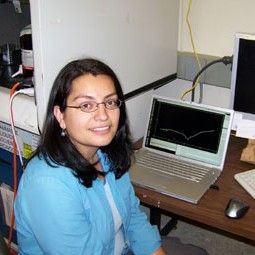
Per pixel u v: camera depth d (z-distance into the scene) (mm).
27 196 941
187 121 1423
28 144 1407
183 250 1278
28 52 1412
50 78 1128
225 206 1162
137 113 1594
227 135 1351
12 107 1325
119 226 1113
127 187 1155
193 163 1396
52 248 935
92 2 1202
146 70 1583
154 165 1376
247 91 1352
